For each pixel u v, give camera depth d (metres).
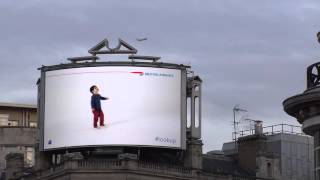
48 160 87.38
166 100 84.81
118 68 84.19
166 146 84.06
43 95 86.38
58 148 84.44
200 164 87.06
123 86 83.81
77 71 84.88
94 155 84.44
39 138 86.56
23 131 116.19
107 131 83.12
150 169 82.12
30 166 107.75
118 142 82.81
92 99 83.88
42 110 86.38
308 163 108.75
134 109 83.62
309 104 33.53
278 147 106.88
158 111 84.25
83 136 83.50
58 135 84.69
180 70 85.94
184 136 85.25
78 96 84.38
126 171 80.25
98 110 83.50
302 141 108.88
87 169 80.19
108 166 80.44
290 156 107.00
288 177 105.75
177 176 84.25
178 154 87.88
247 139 95.19
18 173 94.56
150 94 84.31
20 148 115.56
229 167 94.19
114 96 83.69
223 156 95.38
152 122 83.88
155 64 85.00
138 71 84.31
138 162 81.50
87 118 83.69
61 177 81.81
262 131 99.06
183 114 85.44
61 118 84.81
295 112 34.56
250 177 91.69
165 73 85.19
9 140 115.69
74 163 80.56
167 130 84.38
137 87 84.06
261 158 93.69
